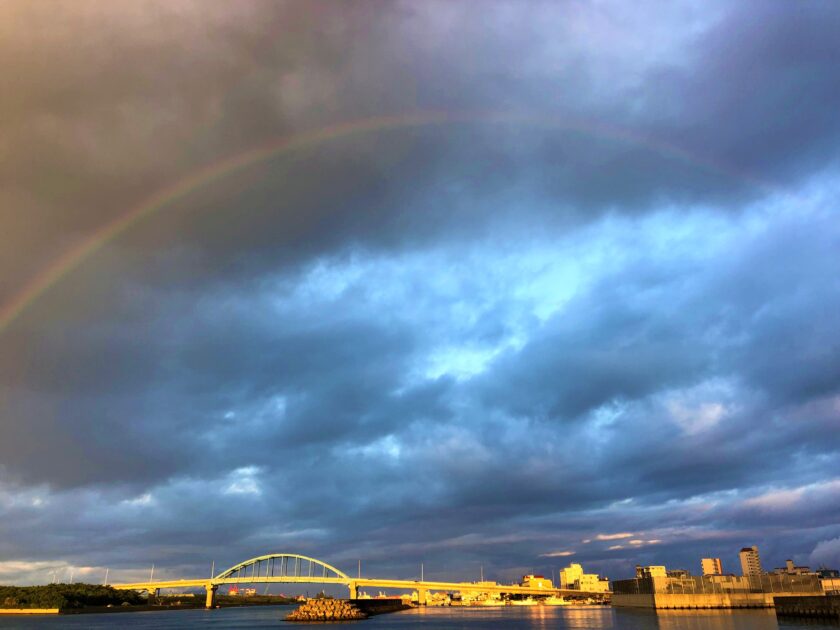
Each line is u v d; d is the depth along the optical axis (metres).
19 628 195.62
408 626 190.25
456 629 167.38
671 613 195.75
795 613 164.75
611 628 134.25
